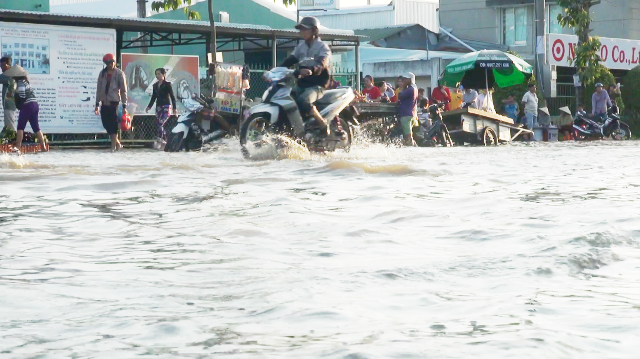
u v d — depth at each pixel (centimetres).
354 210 898
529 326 378
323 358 328
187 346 351
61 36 2948
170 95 2922
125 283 505
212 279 518
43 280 516
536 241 648
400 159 2006
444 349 338
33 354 340
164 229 760
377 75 5322
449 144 3288
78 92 2988
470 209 909
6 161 1691
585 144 3347
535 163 1836
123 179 1322
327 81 2058
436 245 655
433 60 5153
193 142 2481
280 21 4884
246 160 1948
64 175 1400
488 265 548
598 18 6172
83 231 751
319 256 606
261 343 354
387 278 511
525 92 4662
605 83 5128
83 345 354
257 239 695
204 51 4659
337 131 2119
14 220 830
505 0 6144
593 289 470
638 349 339
